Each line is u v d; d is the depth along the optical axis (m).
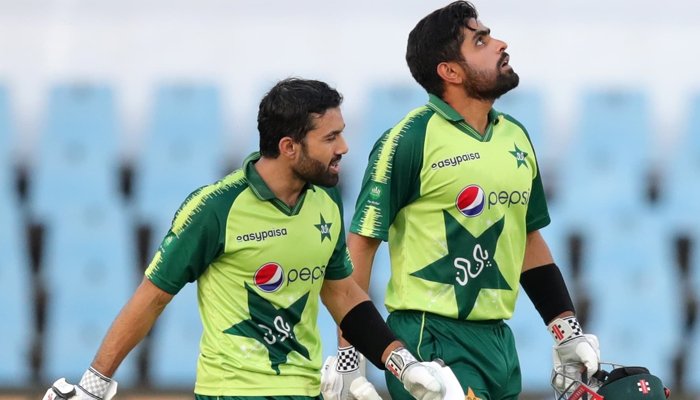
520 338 36.16
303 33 39.16
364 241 18.12
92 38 39.66
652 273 37.06
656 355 36.66
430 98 18.38
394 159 17.91
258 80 39.09
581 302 36.94
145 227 38.47
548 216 19.25
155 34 39.56
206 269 16.23
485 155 18.02
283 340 16.27
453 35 17.95
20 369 37.34
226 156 38.88
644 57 38.44
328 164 15.95
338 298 17.12
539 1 38.84
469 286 18.06
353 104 38.38
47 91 39.50
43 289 38.00
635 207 37.53
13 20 39.75
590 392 18.02
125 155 39.06
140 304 16.00
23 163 39.16
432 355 18.02
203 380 16.30
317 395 16.77
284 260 16.11
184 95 39.19
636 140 38.00
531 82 38.44
